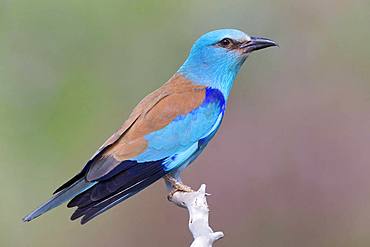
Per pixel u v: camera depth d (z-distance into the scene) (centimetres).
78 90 1617
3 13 1612
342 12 1670
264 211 1445
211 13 1645
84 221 1043
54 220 1579
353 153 1475
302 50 1667
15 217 1572
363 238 1443
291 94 1617
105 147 1101
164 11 1631
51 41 1617
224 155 1478
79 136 1608
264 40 1174
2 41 1612
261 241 1437
